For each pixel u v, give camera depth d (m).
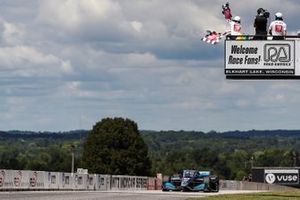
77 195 54.75
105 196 53.47
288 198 49.41
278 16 47.41
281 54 47.44
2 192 60.31
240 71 47.50
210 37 47.72
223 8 47.44
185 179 79.88
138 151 156.75
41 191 67.25
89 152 156.12
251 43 47.44
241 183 124.56
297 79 47.38
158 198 50.16
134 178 102.62
